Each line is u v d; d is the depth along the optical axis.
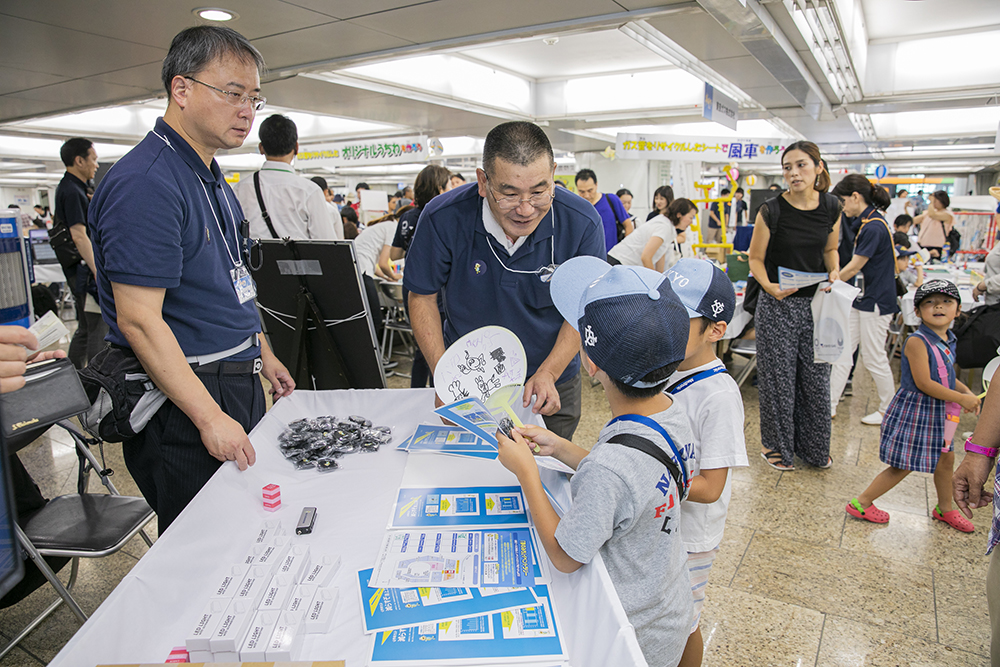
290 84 5.92
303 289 2.67
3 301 1.58
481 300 1.88
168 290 1.46
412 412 1.85
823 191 3.06
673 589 1.07
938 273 6.41
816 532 2.66
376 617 0.97
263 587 1.01
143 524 1.88
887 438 2.65
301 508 1.34
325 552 1.17
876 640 2.01
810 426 3.22
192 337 1.51
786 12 4.08
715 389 1.47
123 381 1.43
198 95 1.40
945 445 2.56
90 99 6.10
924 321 2.50
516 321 1.88
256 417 1.70
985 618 2.11
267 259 2.67
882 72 7.04
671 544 1.06
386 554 1.13
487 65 7.79
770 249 3.13
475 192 1.77
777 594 2.24
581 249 1.83
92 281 4.00
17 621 2.07
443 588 1.04
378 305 4.48
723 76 5.78
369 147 8.70
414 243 1.84
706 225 9.78
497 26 4.14
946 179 20.55
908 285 5.74
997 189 3.83
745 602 2.20
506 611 0.98
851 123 8.70
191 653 0.88
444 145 12.52
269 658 0.88
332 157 8.94
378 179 22.47
